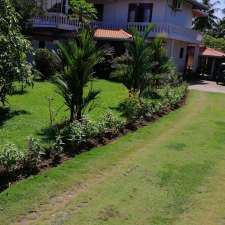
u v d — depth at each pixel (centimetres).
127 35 2734
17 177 667
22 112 1207
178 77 2378
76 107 1001
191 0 3195
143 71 1488
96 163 786
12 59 1110
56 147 782
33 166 703
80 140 854
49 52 2003
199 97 2050
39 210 570
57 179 681
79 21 2950
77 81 973
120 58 1533
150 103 1352
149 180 720
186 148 966
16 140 894
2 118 1112
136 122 1170
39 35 2969
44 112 1232
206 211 608
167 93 1627
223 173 792
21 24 2564
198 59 3909
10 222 529
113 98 1655
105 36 2723
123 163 805
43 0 2858
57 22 2858
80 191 648
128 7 3148
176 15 3216
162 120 1295
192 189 692
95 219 554
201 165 833
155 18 3033
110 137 984
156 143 992
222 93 2378
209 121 1359
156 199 638
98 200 618
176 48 3331
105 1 3253
